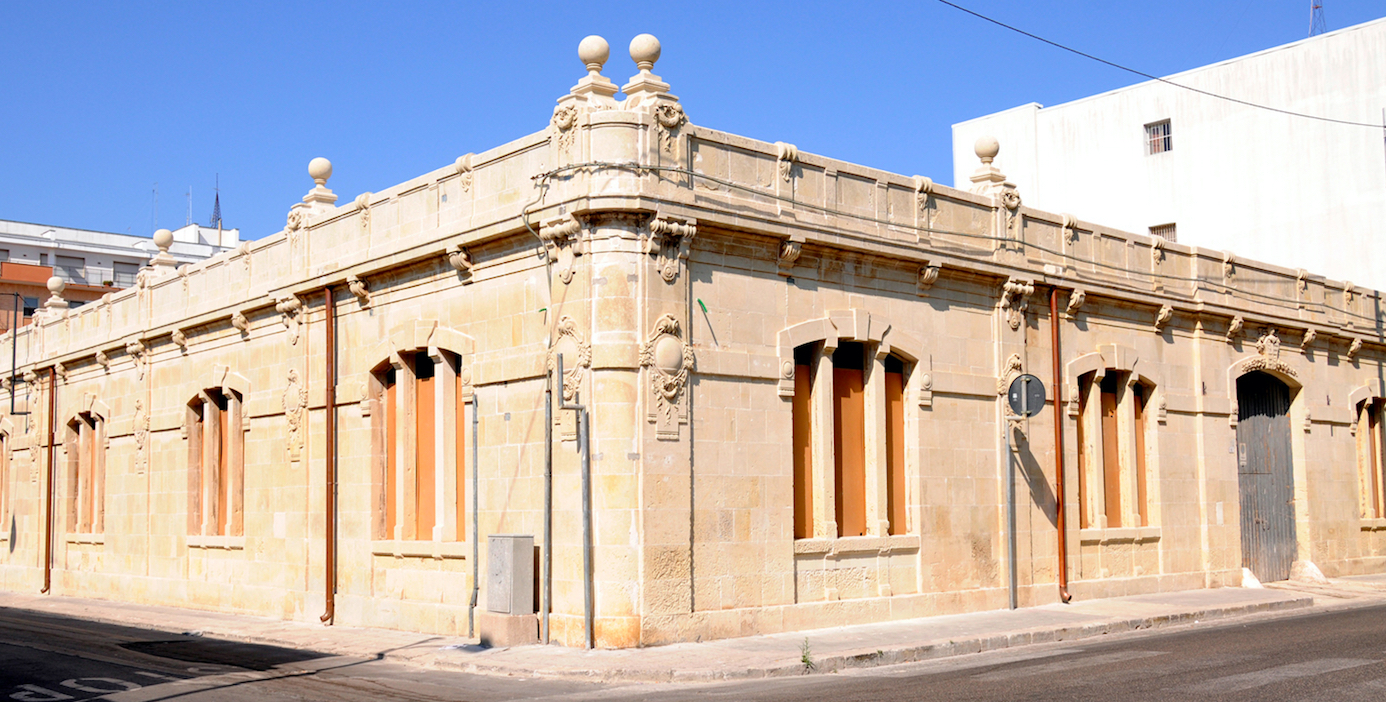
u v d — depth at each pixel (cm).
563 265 1695
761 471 1783
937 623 1897
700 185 1725
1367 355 3216
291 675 1516
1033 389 2073
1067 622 1916
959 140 4306
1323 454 2986
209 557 2575
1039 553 2200
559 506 1684
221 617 2358
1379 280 3353
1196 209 3719
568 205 1664
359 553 2105
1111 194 3906
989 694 1216
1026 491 2191
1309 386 2962
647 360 1647
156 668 1585
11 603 3019
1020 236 2217
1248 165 3622
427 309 1997
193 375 2692
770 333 1817
